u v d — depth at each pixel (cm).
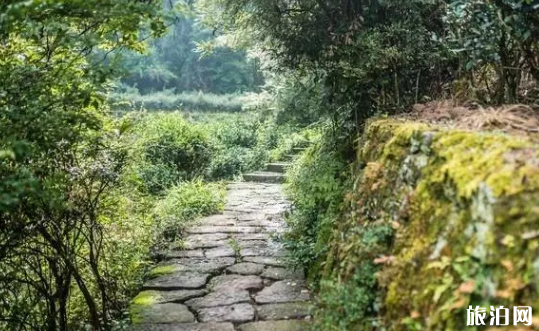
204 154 891
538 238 130
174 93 2342
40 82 226
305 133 725
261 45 509
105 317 301
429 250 177
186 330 279
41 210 257
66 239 291
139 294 338
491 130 213
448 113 275
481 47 284
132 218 425
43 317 288
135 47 293
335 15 438
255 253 427
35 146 223
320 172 406
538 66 287
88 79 229
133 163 372
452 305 148
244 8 475
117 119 330
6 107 219
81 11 216
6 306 279
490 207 146
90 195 292
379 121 296
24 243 270
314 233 397
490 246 142
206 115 1708
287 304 313
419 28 380
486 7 268
